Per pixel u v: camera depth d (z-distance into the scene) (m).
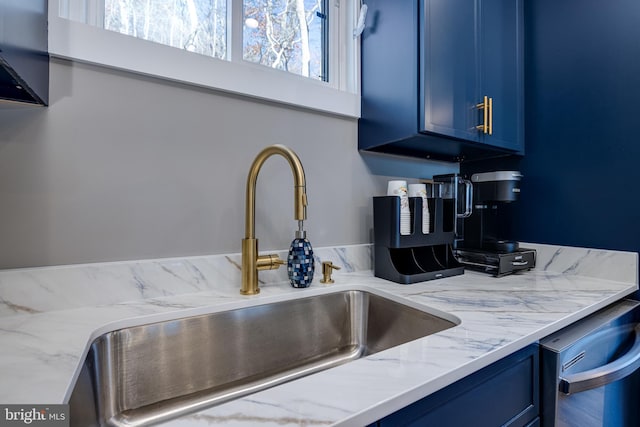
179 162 0.91
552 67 1.30
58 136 0.76
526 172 1.38
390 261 1.08
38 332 0.62
